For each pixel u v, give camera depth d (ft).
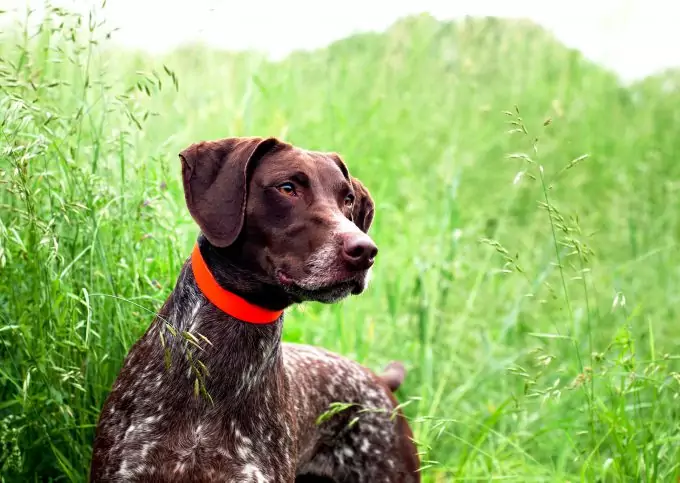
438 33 34.45
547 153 34.35
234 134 23.57
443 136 33.63
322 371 16.15
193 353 13.29
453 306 24.21
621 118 39.14
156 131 21.43
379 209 26.96
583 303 25.77
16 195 14.57
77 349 14.96
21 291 15.01
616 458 16.22
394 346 22.27
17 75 16.29
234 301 13.43
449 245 24.47
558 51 39.34
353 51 34.30
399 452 16.76
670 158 36.14
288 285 13.23
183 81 25.16
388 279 24.12
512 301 25.09
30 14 16.20
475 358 22.84
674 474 16.42
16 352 15.06
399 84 34.06
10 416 14.37
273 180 13.34
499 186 32.14
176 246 16.70
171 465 13.15
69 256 15.42
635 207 31.48
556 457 19.56
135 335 15.80
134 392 13.39
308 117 29.68
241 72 27.55
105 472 13.24
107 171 16.71
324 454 16.56
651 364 16.65
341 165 14.70
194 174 13.43
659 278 27.30
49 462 15.03
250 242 13.42
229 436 13.37
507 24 36.11
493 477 17.13
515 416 20.65
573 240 16.06
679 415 18.40
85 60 19.43
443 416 20.43
